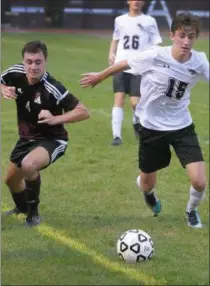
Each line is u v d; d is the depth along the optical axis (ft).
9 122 71.61
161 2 240.53
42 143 36.40
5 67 119.24
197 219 38.65
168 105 37.09
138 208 41.96
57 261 31.55
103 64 137.08
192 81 36.68
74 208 41.14
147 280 29.78
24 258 31.76
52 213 39.83
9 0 231.09
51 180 48.06
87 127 70.95
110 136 66.44
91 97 94.27
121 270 30.89
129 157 57.06
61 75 115.96
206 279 30.37
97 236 35.88
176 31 35.17
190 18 34.78
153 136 37.42
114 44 66.08
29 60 34.58
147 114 37.52
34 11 248.11
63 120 35.09
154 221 39.40
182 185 48.42
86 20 252.01
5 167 51.11
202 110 86.43
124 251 32.04
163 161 38.47
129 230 34.24
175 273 30.89
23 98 35.81
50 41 181.57
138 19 65.10
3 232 35.58
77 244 34.27
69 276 29.71
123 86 62.80
